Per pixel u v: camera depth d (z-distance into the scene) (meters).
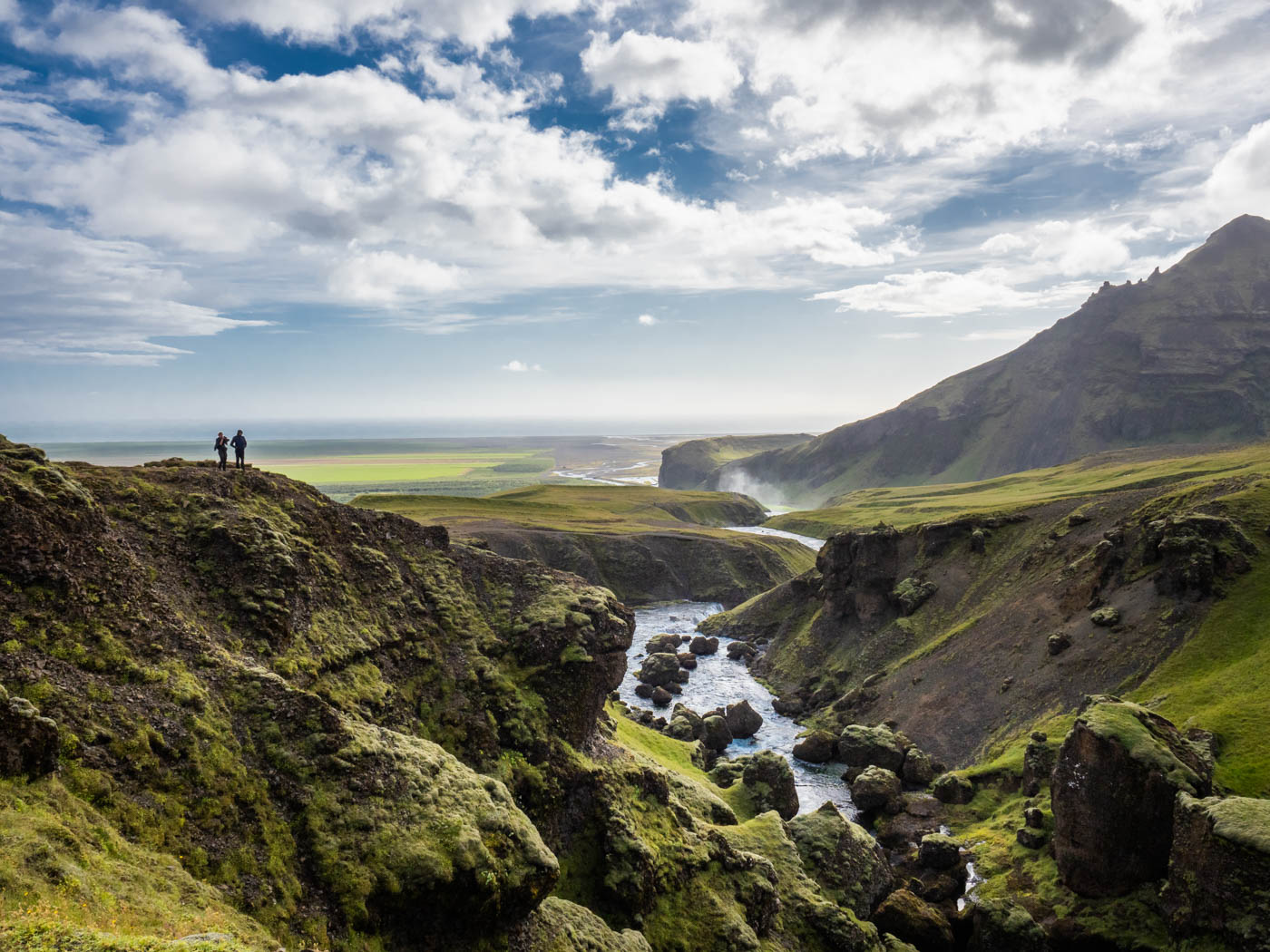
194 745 34.28
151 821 30.12
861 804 87.56
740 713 116.69
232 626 44.62
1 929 19.72
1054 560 122.75
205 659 39.59
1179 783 58.78
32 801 26.36
